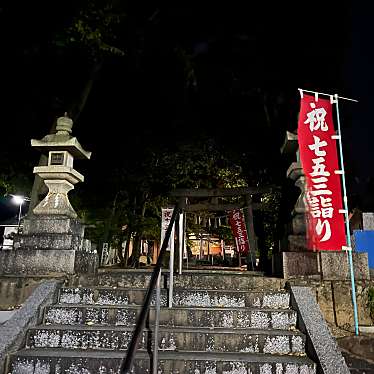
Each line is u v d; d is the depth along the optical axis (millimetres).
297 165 7336
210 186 18203
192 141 17438
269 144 14078
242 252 13094
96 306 5973
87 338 5281
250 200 12305
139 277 6762
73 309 5812
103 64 14352
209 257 22984
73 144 7488
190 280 6691
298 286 6246
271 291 6230
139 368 4734
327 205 6344
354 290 5918
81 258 7305
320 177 6406
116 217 21906
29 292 6543
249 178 15750
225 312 5684
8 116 12883
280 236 8898
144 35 13812
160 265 4832
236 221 13250
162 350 5168
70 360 4762
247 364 4684
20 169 13484
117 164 18281
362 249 7828
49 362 4766
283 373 4656
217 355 4961
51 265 6891
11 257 6988
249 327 5637
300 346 5137
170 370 4688
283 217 8984
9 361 4793
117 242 26609
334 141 6477
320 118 6551
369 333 5789
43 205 7449
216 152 17109
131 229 22453
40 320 5734
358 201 13750
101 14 10281
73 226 7504
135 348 3225
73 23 10133
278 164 12695
